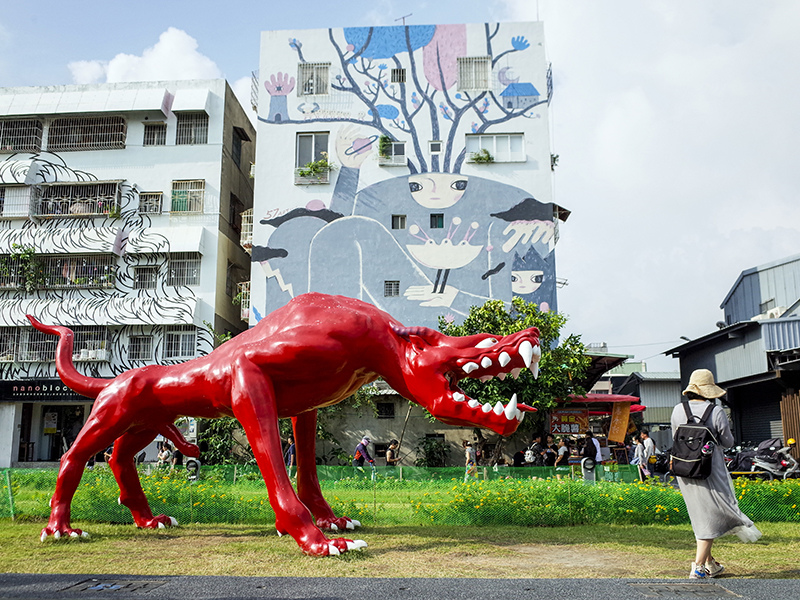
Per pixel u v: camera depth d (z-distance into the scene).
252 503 8.71
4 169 25.22
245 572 5.21
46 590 4.42
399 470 11.24
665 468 21.89
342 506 8.73
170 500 8.74
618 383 40.72
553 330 19.47
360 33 25.33
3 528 7.96
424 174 24.41
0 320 24.25
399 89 24.95
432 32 25.19
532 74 24.86
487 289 23.61
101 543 6.82
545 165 24.31
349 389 7.20
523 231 23.92
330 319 6.76
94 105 25.39
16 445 24.38
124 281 24.72
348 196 24.42
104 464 17.92
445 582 4.59
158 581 4.67
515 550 6.39
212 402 7.10
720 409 5.19
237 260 27.09
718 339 23.59
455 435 22.86
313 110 24.97
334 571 5.23
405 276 23.83
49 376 24.25
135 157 25.59
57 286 24.53
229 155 26.55
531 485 8.87
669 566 5.60
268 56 25.38
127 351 24.30
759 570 5.34
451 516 8.52
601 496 8.68
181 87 26.11
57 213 25.28
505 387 18.23
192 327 24.20
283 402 6.96
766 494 8.75
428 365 6.59
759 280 26.31
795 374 18.11
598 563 5.72
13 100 25.67
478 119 24.64
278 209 24.47
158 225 25.12
